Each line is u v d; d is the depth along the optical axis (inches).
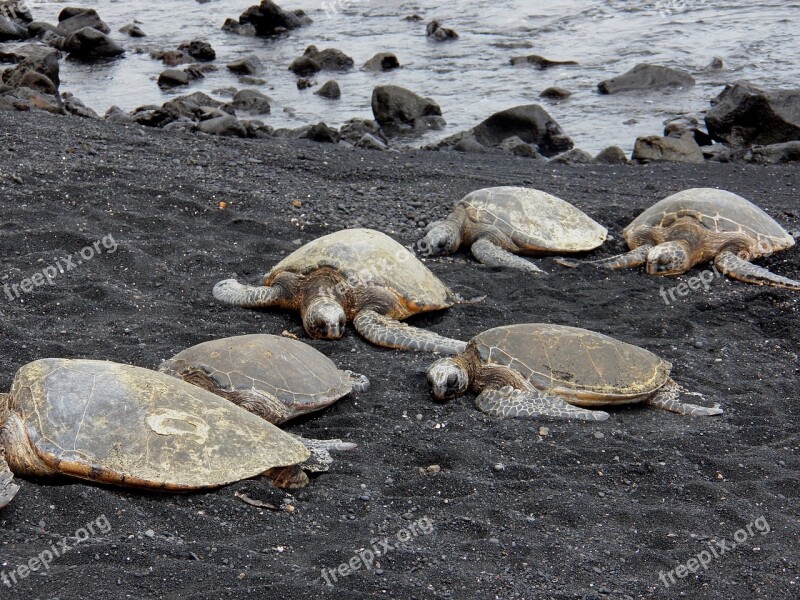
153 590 247.6
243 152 424.5
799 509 270.2
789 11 854.5
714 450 283.9
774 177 438.9
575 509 267.9
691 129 545.3
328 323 311.9
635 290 343.9
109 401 263.3
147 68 776.3
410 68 758.5
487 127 538.3
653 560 259.3
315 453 273.3
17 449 261.6
